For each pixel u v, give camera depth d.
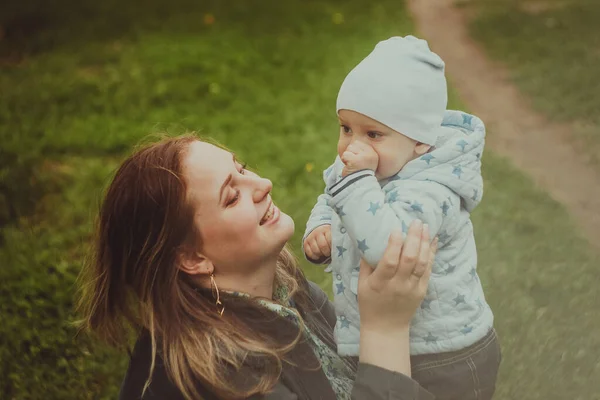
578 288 4.27
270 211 2.31
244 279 2.29
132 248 2.27
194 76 10.23
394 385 2.19
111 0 15.46
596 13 11.23
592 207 5.57
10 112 9.21
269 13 13.93
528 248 4.77
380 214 2.26
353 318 2.45
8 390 4.12
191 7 14.78
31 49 12.68
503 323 3.96
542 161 6.56
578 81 8.38
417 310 2.41
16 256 5.40
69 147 7.84
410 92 2.37
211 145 2.33
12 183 6.80
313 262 2.70
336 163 2.48
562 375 3.59
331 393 2.25
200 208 2.21
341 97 2.45
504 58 9.78
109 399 3.92
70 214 6.07
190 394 2.13
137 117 8.73
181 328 2.19
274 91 9.35
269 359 2.15
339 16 13.25
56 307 4.65
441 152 2.38
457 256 2.43
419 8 13.31
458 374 2.40
